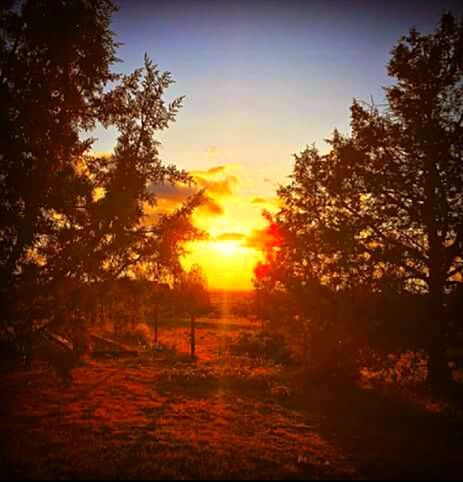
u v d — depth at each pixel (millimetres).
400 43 16766
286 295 17594
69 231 9578
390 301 14062
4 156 9008
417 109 15445
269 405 13180
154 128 10828
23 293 8883
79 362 10188
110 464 7414
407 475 7441
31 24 9539
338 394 14969
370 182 15656
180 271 10719
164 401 13172
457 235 14594
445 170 14789
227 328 49562
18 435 9016
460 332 13523
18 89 9594
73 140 10258
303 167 18234
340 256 15609
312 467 7742
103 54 10703
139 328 33188
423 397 14156
